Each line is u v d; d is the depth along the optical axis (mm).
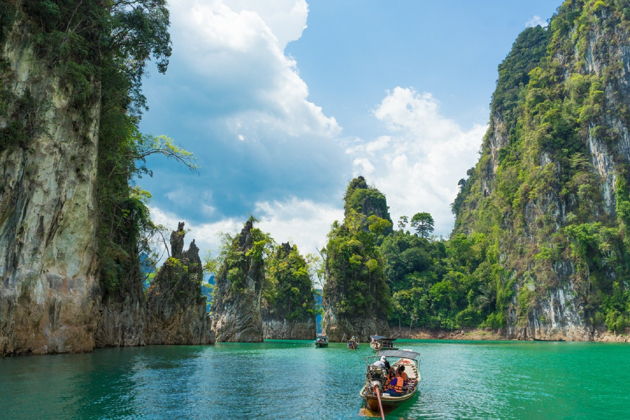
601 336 97625
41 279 33062
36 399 18391
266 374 29984
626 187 105062
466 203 186625
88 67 36531
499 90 171500
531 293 114250
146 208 58031
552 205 115750
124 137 45844
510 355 52000
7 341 30344
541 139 123500
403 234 160875
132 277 54281
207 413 17594
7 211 30047
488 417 18031
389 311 107500
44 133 32406
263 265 94188
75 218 36875
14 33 30688
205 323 69062
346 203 179000
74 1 35125
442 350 62812
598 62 122000
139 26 40625
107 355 37156
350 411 18406
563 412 19062
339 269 101250
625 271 98812
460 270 144500
